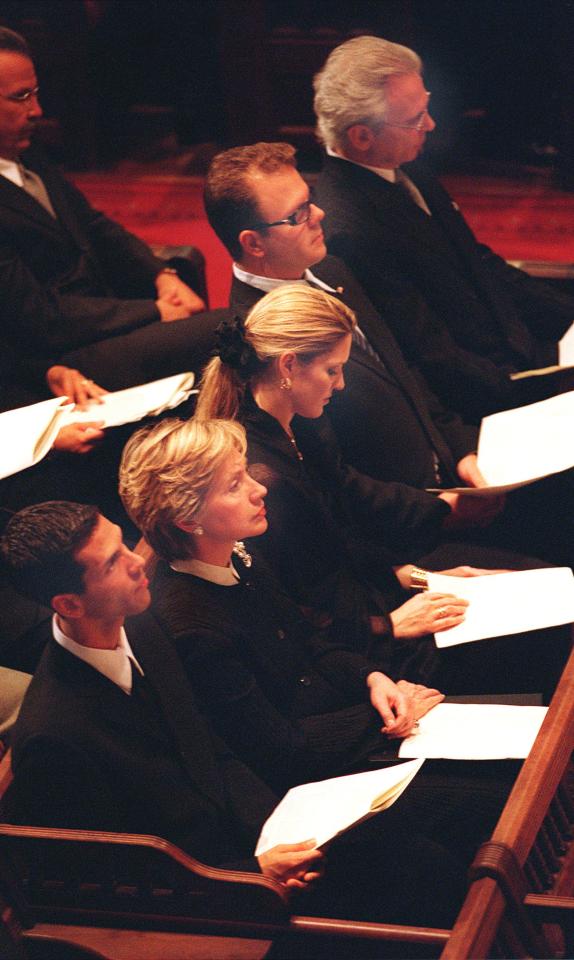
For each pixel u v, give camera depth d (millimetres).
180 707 9711
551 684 12320
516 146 29328
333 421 14250
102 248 18859
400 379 14703
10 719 10758
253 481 10273
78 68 30312
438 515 13523
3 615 12297
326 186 15766
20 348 17062
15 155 17641
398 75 15102
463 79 28984
